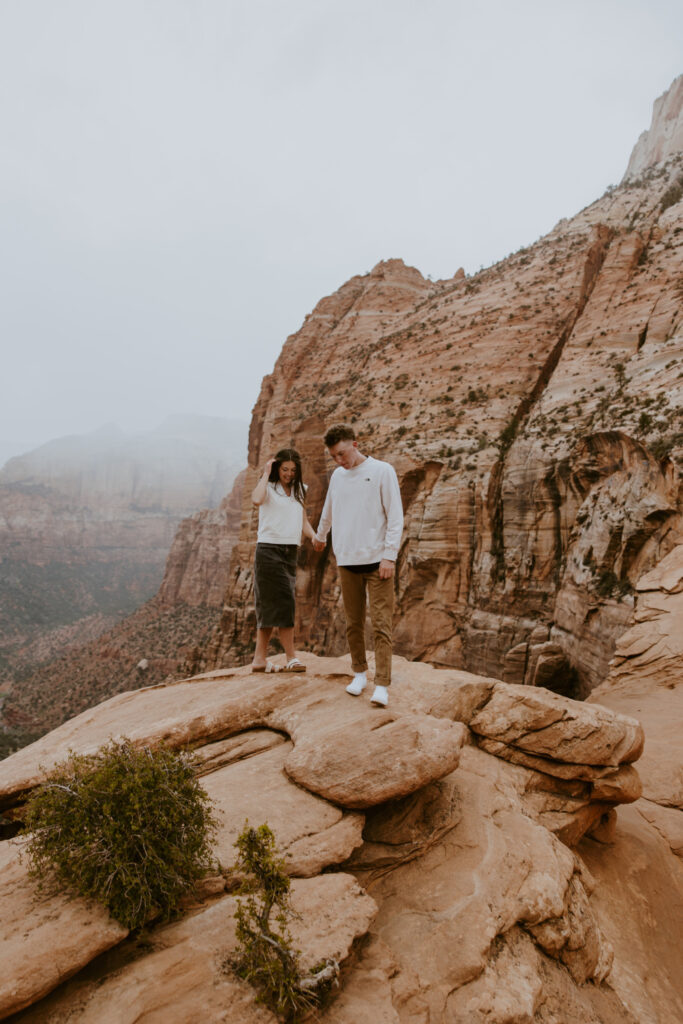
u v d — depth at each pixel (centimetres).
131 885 300
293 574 630
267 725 538
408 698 561
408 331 5925
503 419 4109
